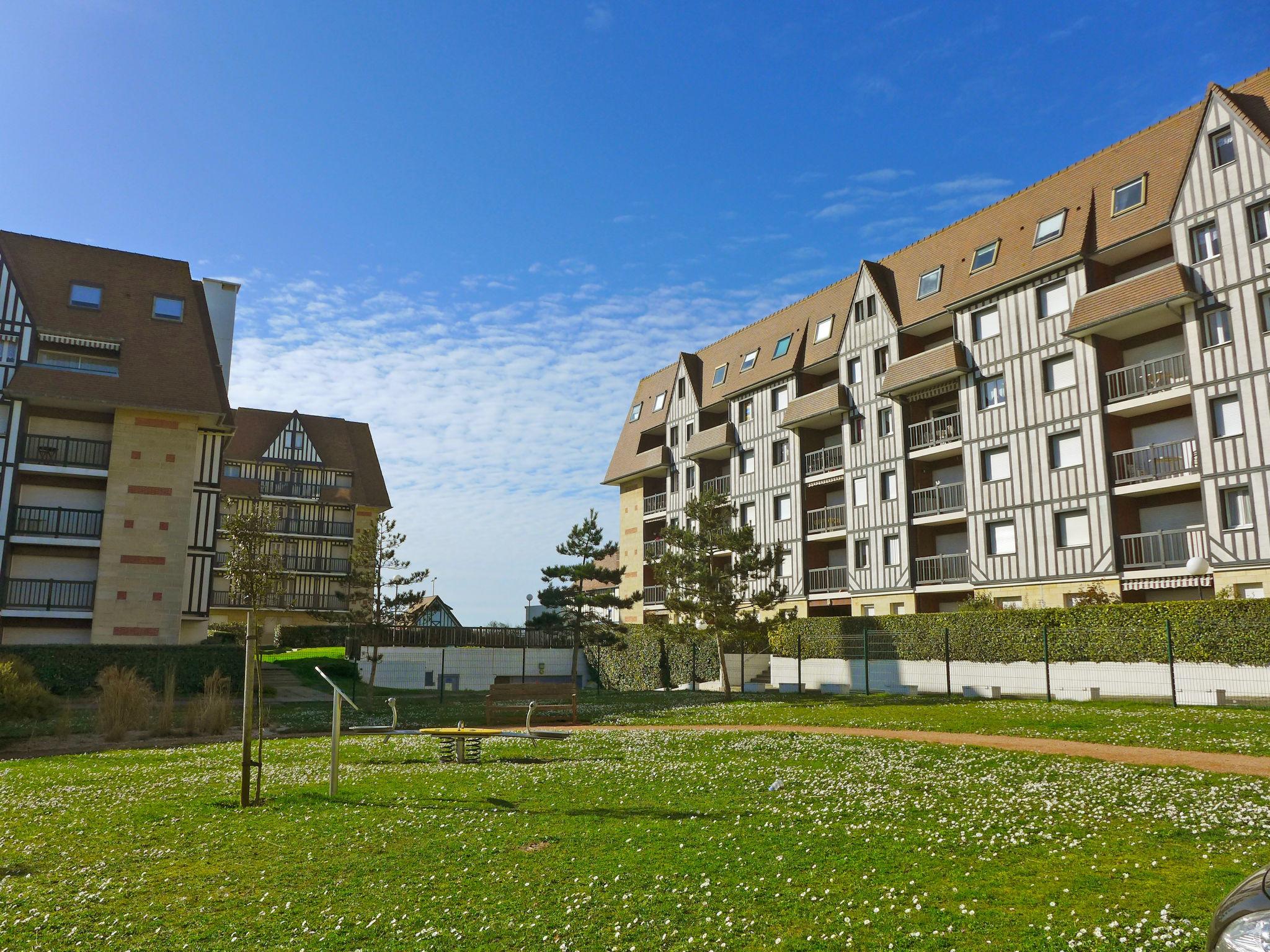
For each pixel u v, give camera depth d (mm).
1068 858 7516
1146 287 26656
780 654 37031
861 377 38719
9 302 34625
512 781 12359
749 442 45469
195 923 6355
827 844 8195
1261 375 24344
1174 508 27406
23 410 33656
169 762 15445
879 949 5555
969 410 33125
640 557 54062
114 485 34156
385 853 8172
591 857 7859
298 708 28109
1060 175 32500
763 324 47562
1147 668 23328
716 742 16969
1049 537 29703
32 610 32719
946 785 11281
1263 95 26250
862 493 38094
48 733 20016
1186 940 5422
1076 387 29375
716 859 7699
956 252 35562
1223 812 9117
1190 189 26688
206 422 36688
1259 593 23906
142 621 33750
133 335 36688
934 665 29531
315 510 56281
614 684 46656
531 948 5734
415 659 43312
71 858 8281
